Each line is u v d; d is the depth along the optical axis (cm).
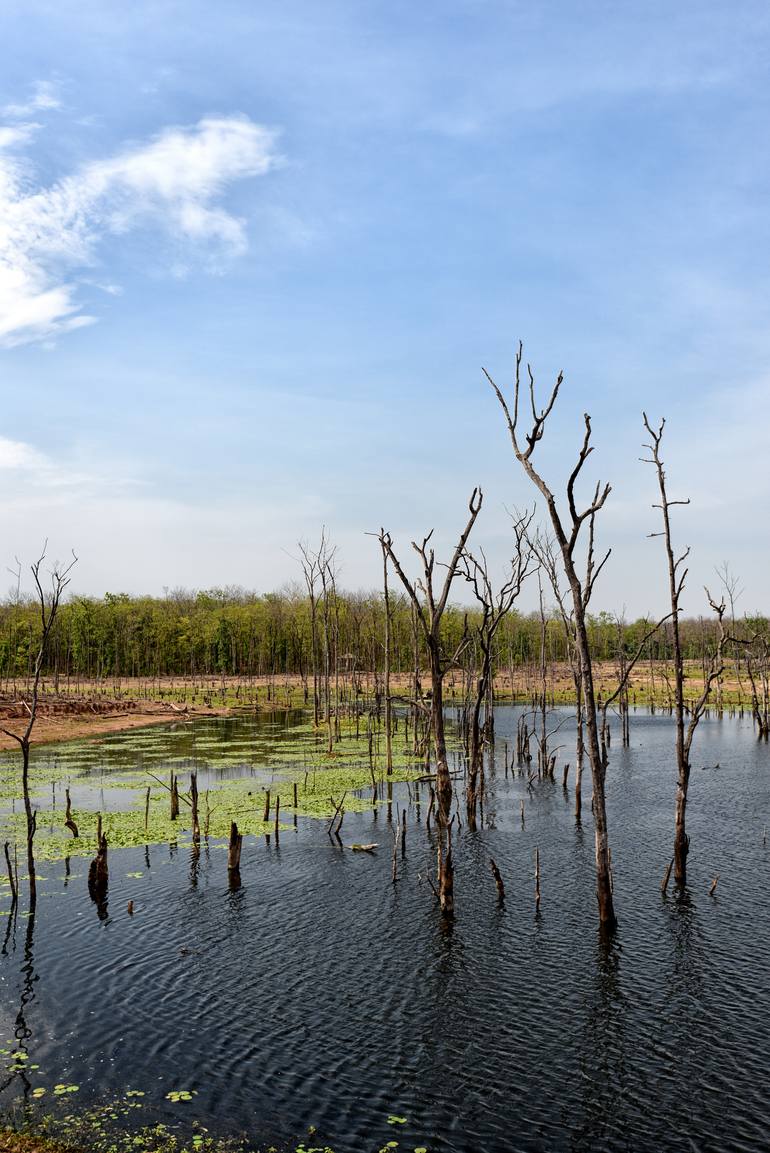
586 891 2688
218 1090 1544
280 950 2216
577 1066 1631
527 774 4994
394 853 2806
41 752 5838
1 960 2148
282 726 7462
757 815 3784
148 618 12356
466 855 3117
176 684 11781
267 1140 1392
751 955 2164
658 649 11319
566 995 1944
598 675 11844
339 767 5094
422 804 4022
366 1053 1680
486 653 3606
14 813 3791
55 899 2619
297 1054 1677
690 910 2498
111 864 2991
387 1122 1445
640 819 3712
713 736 6881
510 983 2006
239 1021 1816
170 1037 1747
